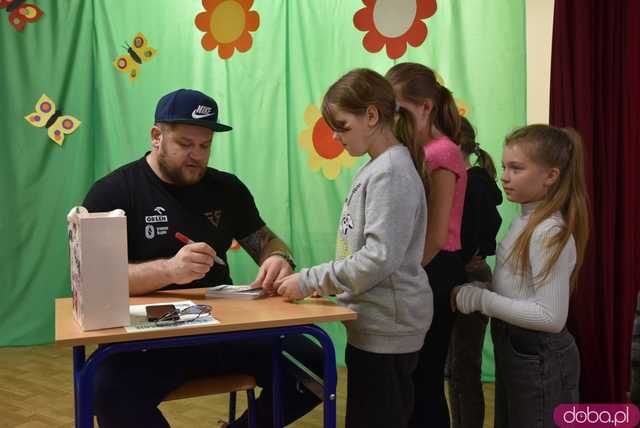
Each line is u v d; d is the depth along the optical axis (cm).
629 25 247
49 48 320
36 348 323
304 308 135
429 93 162
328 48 309
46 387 265
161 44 321
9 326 326
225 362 163
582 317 253
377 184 133
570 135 157
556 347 148
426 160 156
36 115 321
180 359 156
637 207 254
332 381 132
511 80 277
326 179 314
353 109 137
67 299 151
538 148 152
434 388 162
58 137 323
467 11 282
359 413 142
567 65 253
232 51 318
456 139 172
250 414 167
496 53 278
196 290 158
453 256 162
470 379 183
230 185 190
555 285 144
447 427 162
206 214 180
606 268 251
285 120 317
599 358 254
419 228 142
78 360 137
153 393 147
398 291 138
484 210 185
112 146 323
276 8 314
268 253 185
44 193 325
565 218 153
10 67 317
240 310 132
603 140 252
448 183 155
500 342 156
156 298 147
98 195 168
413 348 142
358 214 139
